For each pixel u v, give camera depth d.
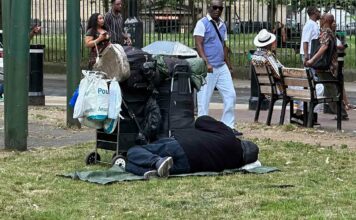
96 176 15.19
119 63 15.73
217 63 21.14
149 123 16.09
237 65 45.84
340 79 23.17
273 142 20.02
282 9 44.50
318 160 17.31
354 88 40.50
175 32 45.66
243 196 13.52
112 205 12.90
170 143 15.34
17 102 18.62
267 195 13.55
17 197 13.49
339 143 20.22
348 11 43.12
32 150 18.88
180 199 13.26
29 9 18.56
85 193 13.82
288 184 14.54
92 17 23.12
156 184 14.48
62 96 35.78
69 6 23.14
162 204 12.93
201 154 15.38
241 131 22.50
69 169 16.23
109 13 25.83
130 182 14.74
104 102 15.91
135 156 15.33
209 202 13.06
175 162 15.31
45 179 15.11
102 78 16.09
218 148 15.56
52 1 50.00
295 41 43.22
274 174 15.60
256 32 45.16
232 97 21.41
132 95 16.17
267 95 24.88
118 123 16.09
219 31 21.12
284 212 12.34
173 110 16.05
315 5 41.78
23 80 18.61
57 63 49.50
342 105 24.27
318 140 20.81
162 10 45.66
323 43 23.86
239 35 45.62
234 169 15.77
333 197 13.41
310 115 22.98
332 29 24.95
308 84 22.67
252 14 45.31
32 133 22.14
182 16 45.53
